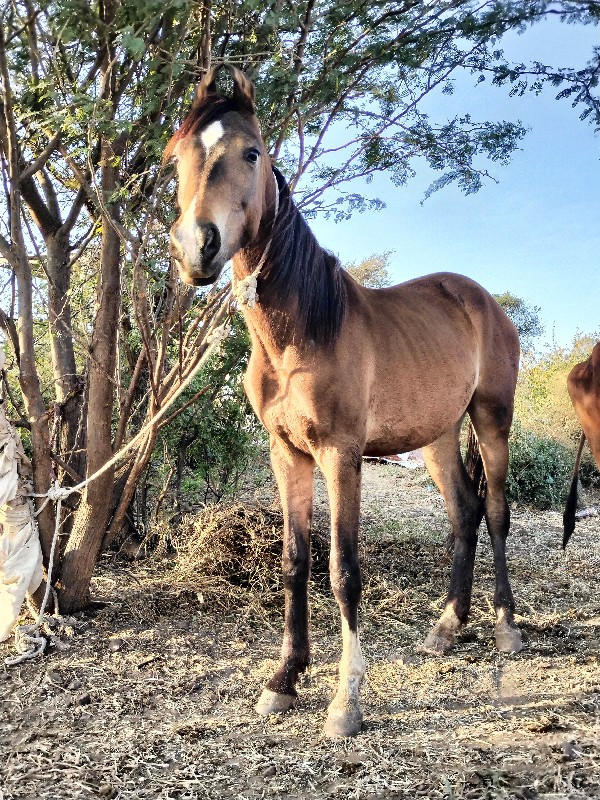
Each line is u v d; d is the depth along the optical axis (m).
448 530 5.94
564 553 5.32
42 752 2.33
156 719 2.60
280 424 2.67
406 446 3.15
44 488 3.49
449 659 3.23
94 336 3.54
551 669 3.06
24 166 3.62
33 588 3.42
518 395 10.16
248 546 4.22
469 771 2.11
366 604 4.06
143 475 4.88
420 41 2.73
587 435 4.01
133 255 3.23
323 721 2.57
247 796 2.08
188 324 4.28
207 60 2.92
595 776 2.03
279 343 2.54
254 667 3.11
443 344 3.28
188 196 2.10
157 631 3.49
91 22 2.31
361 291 3.09
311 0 2.62
